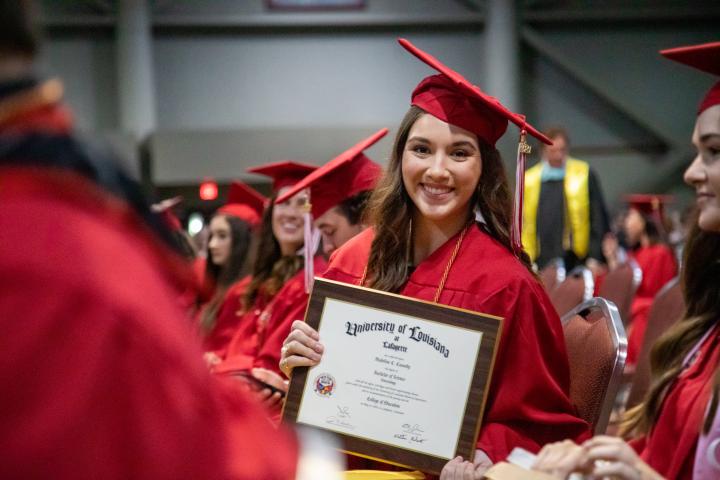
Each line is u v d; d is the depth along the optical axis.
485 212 2.35
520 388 2.11
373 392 2.06
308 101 14.37
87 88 13.91
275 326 3.58
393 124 14.33
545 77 14.68
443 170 2.23
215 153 13.67
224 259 4.77
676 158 14.48
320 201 3.45
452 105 2.25
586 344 2.33
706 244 2.24
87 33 13.85
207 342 4.38
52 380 0.71
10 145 0.78
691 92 14.74
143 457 0.74
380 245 2.39
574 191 7.91
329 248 3.52
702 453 1.90
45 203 0.77
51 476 0.71
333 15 14.14
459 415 2.01
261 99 14.31
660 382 2.25
